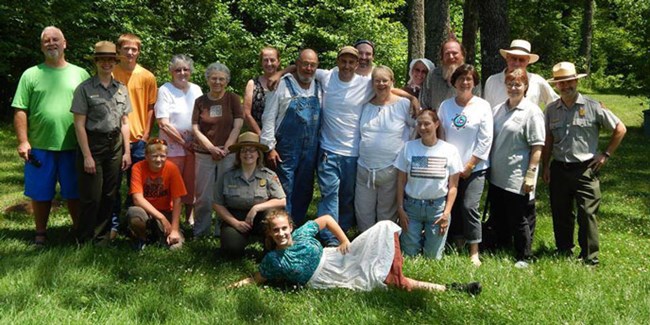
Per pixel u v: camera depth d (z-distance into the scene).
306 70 6.08
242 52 22.64
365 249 5.13
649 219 8.16
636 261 6.10
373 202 6.27
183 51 21.33
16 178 9.69
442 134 6.06
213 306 4.61
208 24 22.48
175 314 4.46
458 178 5.91
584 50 28.91
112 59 5.88
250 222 5.74
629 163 12.80
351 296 4.82
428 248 5.98
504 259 5.86
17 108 5.95
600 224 7.75
